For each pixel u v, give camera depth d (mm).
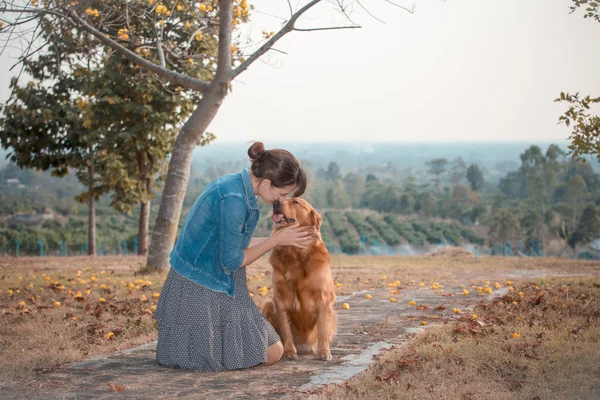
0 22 8328
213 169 182875
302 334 4480
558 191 93688
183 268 3902
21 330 5250
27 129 20609
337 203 120312
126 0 11414
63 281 9484
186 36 14609
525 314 5746
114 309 6457
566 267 14930
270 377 3676
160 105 17797
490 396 3053
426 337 4664
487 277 11812
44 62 15664
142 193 20234
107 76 16984
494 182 182375
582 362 3662
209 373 3797
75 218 77312
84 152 21328
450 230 98062
